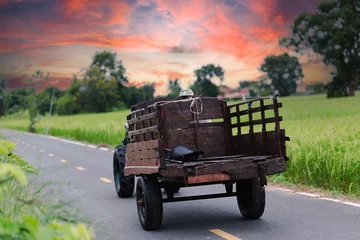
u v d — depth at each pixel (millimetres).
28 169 6480
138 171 7727
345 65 97438
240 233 7223
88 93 110625
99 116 66438
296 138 15180
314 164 11844
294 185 11883
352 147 12070
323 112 40938
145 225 7531
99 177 14438
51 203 6504
